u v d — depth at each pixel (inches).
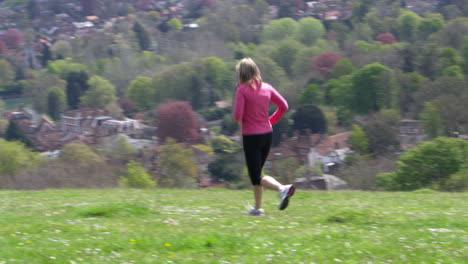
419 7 4845.0
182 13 6924.2
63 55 5191.9
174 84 3590.1
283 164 1418.6
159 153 1663.4
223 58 4183.1
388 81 2539.4
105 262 184.7
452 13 4480.8
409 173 1031.0
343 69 3265.3
